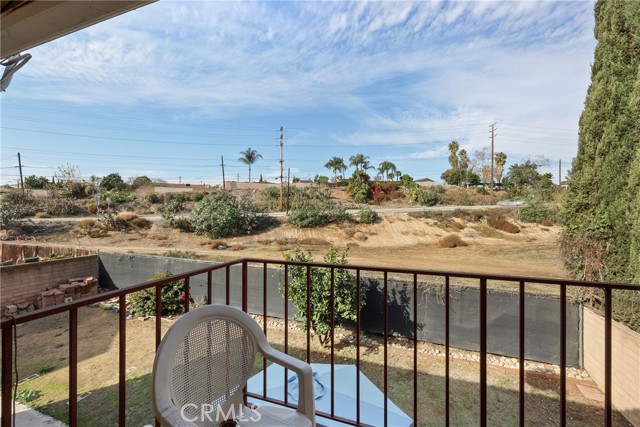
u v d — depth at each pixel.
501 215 15.86
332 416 1.67
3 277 7.69
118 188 25.72
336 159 34.62
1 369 0.87
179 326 1.03
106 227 15.12
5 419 0.86
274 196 23.39
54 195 20.67
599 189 4.98
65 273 9.20
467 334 5.82
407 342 6.20
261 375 3.21
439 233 14.73
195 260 9.08
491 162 28.42
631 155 4.68
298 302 6.30
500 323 5.60
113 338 6.43
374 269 1.59
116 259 10.06
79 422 3.79
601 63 5.09
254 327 1.20
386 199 23.12
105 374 5.02
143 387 4.60
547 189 16.72
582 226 5.11
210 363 1.09
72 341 1.07
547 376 4.89
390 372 5.15
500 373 5.04
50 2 1.11
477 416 4.02
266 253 12.02
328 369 3.43
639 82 4.55
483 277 1.40
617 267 4.63
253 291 7.88
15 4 1.11
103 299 1.17
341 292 6.15
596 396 4.37
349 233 14.86
